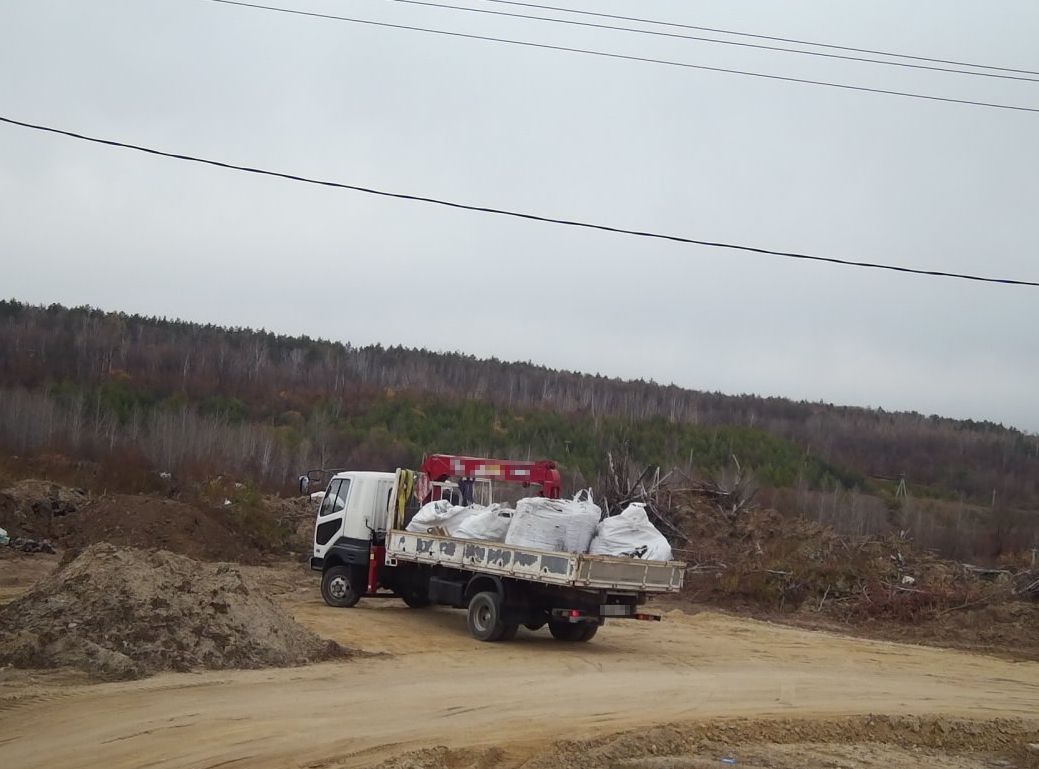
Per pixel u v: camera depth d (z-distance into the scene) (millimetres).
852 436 80188
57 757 9109
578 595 16797
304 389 79875
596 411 81812
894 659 19031
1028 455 75938
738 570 27594
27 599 13977
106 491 37594
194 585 14508
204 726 10383
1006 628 22656
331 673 13711
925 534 41812
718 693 14141
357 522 20781
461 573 18703
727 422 82750
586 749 10609
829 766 10852
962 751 12312
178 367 80375
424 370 96000
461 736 10828
